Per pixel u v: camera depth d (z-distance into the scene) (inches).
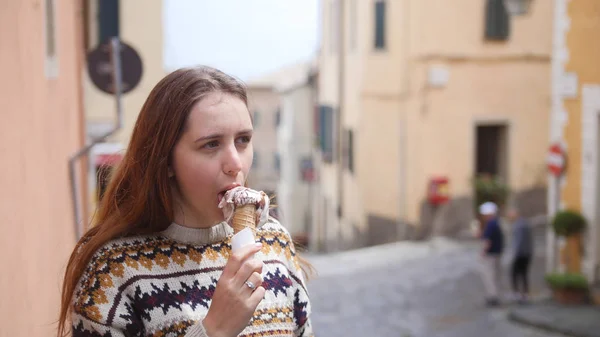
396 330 409.1
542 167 760.3
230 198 74.7
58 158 227.1
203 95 75.2
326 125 932.6
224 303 70.9
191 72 77.1
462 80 727.1
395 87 725.9
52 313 193.0
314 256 681.0
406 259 630.5
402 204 728.3
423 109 720.3
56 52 224.5
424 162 724.0
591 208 442.3
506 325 404.5
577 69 447.8
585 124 444.8
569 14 450.6
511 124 745.6
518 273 454.9
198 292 77.0
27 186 162.9
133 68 299.1
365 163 753.6
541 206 764.0
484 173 778.2
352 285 529.3
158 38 583.5
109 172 88.1
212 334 70.3
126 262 75.4
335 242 908.6
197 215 79.3
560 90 460.1
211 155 75.5
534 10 735.7
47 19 215.8
